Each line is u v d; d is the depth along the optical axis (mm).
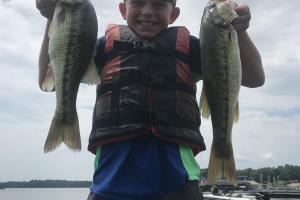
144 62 767
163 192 711
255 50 822
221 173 762
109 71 779
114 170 722
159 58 774
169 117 741
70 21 761
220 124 779
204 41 784
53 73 766
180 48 794
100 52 806
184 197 714
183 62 791
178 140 736
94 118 775
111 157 736
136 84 754
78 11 764
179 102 758
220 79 780
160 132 727
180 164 729
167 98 752
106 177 728
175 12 854
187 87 781
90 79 774
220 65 779
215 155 772
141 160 719
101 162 746
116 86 761
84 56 767
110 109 750
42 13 783
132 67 764
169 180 715
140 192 704
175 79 768
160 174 716
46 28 804
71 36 761
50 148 735
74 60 761
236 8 776
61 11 758
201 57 790
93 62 779
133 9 794
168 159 722
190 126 761
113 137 733
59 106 753
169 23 831
